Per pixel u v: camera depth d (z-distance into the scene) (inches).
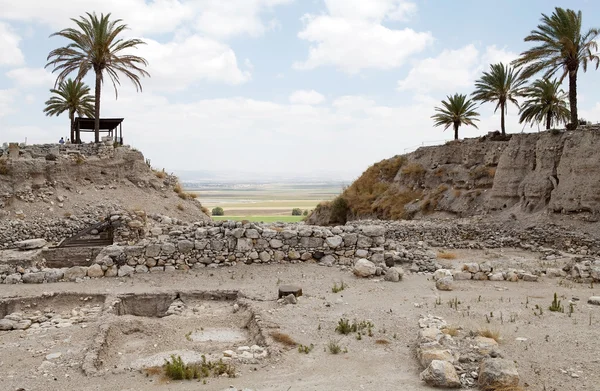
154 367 374.3
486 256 1003.9
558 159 1237.1
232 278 665.6
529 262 883.4
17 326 495.5
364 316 494.0
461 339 407.5
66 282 647.8
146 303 589.6
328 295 580.1
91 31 1450.5
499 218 1306.6
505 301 548.4
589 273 666.8
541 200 1240.8
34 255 793.6
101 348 412.5
